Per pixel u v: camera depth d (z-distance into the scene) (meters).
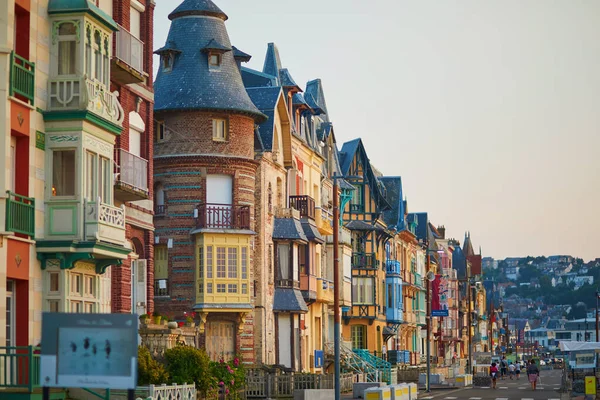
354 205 96.31
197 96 57.78
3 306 31.92
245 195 58.88
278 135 65.25
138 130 44.59
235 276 57.25
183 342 45.03
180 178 57.81
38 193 34.47
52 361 20.06
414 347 120.38
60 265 34.81
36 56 34.56
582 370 82.44
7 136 32.12
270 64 72.19
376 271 97.19
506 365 130.12
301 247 68.12
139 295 44.81
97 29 36.31
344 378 63.69
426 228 131.50
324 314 76.62
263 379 55.72
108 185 36.91
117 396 35.38
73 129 34.94
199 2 60.00
